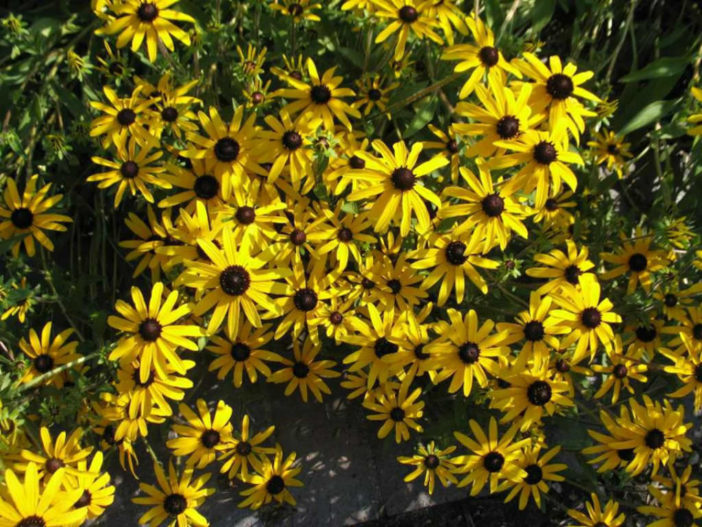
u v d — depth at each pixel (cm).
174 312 44
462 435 52
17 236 50
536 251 60
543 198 46
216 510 60
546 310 49
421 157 64
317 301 52
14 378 49
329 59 65
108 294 60
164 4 48
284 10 54
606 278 58
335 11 61
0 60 62
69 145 57
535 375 50
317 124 49
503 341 49
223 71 60
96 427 52
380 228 46
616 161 66
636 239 58
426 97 58
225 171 48
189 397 61
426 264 49
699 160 63
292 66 56
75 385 50
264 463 54
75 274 64
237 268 44
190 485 52
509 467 52
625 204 76
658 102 63
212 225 46
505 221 47
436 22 51
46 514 37
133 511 59
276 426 63
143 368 43
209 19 59
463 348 48
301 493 61
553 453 54
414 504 63
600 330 49
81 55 66
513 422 53
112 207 63
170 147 51
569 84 46
